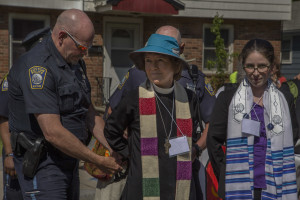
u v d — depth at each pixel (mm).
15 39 10531
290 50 17156
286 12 12352
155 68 2707
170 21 11578
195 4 11578
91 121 3324
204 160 4320
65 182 2986
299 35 16812
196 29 11789
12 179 3170
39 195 2902
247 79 2934
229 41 12234
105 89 11258
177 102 2807
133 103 2748
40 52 2881
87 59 11141
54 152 2943
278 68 5016
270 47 2809
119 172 3133
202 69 11984
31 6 10328
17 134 2947
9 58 10484
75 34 2826
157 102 2758
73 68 3047
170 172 2721
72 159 3035
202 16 11672
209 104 3576
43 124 2771
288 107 2932
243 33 12258
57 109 2830
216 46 11523
